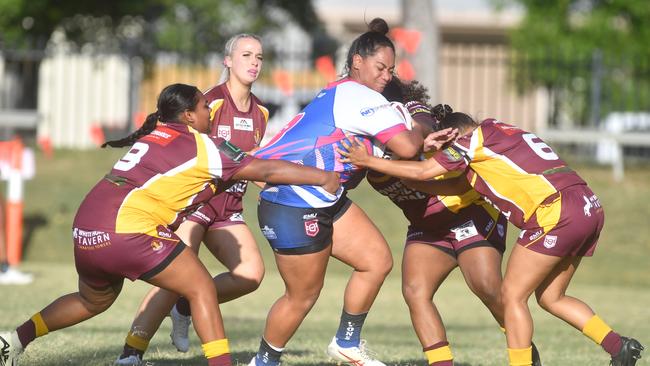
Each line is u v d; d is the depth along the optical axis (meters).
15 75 86.69
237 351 28.83
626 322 42.16
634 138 67.88
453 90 122.88
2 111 74.62
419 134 22.48
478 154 22.66
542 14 96.50
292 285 23.20
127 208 21.28
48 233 64.38
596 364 27.95
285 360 27.20
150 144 21.75
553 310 23.75
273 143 22.89
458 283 59.34
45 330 23.05
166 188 21.42
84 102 97.88
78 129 88.38
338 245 23.58
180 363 25.97
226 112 26.81
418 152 22.23
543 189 22.28
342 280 57.69
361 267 23.70
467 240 24.30
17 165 56.47
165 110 22.34
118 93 99.38
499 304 24.06
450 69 122.81
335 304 47.62
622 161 74.06
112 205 21.30
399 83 25.38
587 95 88.88
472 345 34.25
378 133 22.16
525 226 22.56
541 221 22.27
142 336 25.09
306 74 91.81
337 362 26.56
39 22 82.12
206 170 21.45
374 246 23.61
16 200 56.69
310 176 21.58
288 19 100.62
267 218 22.72
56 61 91.69
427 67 76.69
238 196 26.23
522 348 22.53
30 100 89.75
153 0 84.94
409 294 24.25
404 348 31.72
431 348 23.73
